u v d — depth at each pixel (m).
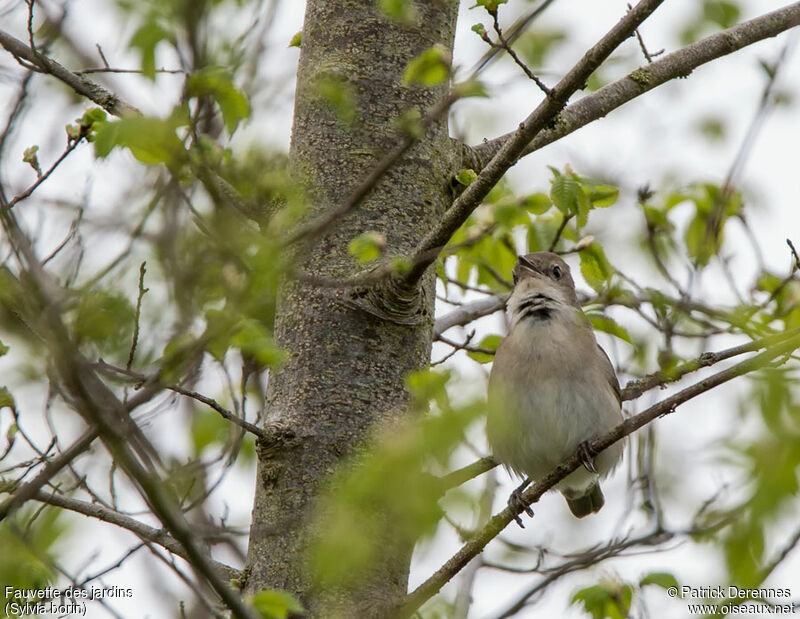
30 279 7.29
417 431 6.20
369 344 9.73
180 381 8.93
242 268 7.37
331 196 10.17
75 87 10.25
